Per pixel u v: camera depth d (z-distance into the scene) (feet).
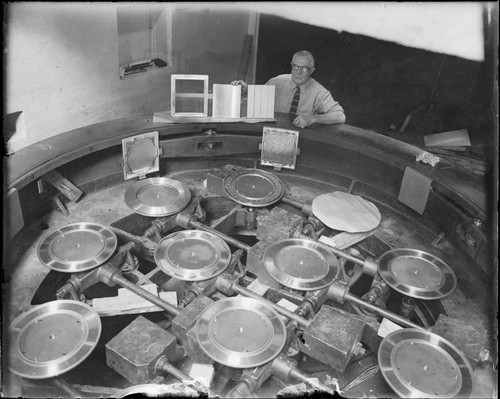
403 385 10.25
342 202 15.98
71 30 18.30
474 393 10.73
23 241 14.11
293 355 11.41
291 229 14.26
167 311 12.31
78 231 13.88
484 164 16.47
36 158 14.56
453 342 11.44
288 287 12.71
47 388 10.20
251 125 17.52
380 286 13.23
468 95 19.72
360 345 11.39
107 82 20.83
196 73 25.45
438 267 13.70
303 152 17.93
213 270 12.95
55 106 19.11
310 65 19.21
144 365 10.11
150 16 22.18
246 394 10.16
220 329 11.11
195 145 17.46
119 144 16.25
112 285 13.00
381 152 16.40
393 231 15.71
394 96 22.91
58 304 11.51
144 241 14.26
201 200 16.29
